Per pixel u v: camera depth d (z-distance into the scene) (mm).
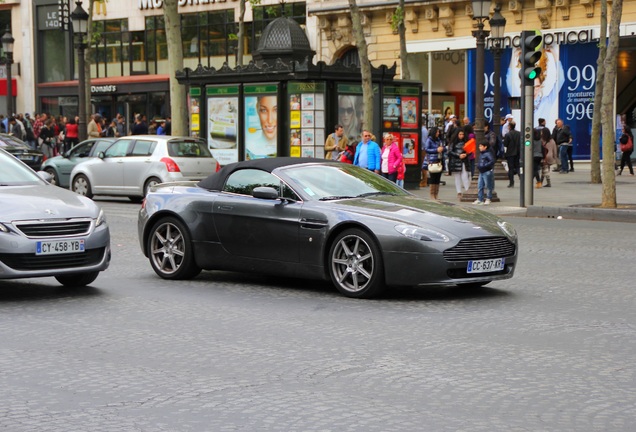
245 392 8203
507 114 46250
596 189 33281
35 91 68000
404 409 7648
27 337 10602
